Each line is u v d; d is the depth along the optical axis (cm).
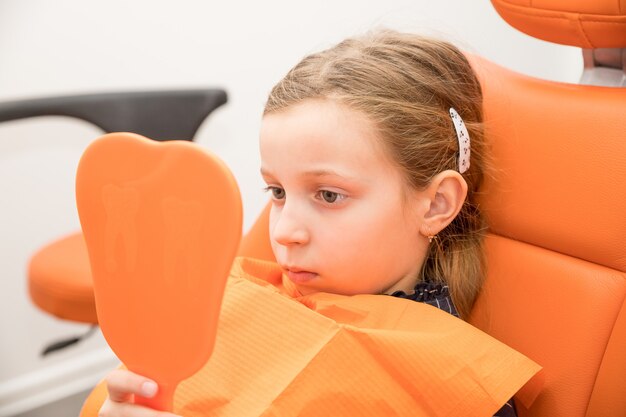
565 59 189
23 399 167
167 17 166
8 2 148
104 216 48
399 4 187
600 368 69
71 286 120
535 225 75
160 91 143
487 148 78
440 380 60
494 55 198
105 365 177
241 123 181
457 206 71
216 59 174
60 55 157
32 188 160
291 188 65
